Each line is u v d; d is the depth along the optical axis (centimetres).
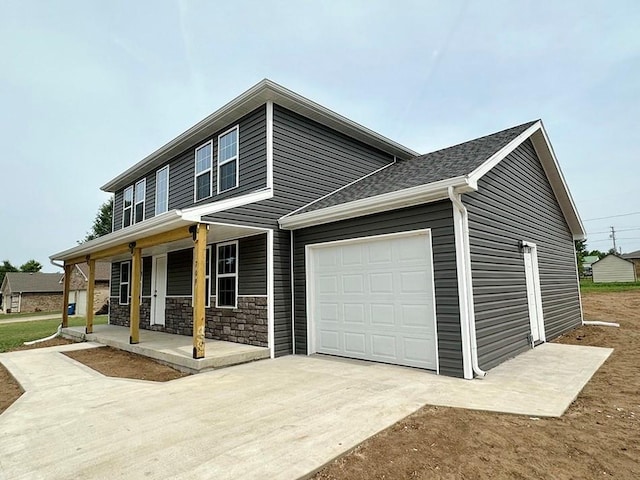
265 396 464
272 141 802
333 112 880
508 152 673
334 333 724
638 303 1515
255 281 791
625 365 593
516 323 689
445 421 366
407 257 614
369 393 460
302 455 296
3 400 524
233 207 706
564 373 541
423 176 650
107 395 501
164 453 310
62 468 291
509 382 497
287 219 766
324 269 750
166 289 1116
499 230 672
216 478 266
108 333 1084
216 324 882
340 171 949
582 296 1861
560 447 309
